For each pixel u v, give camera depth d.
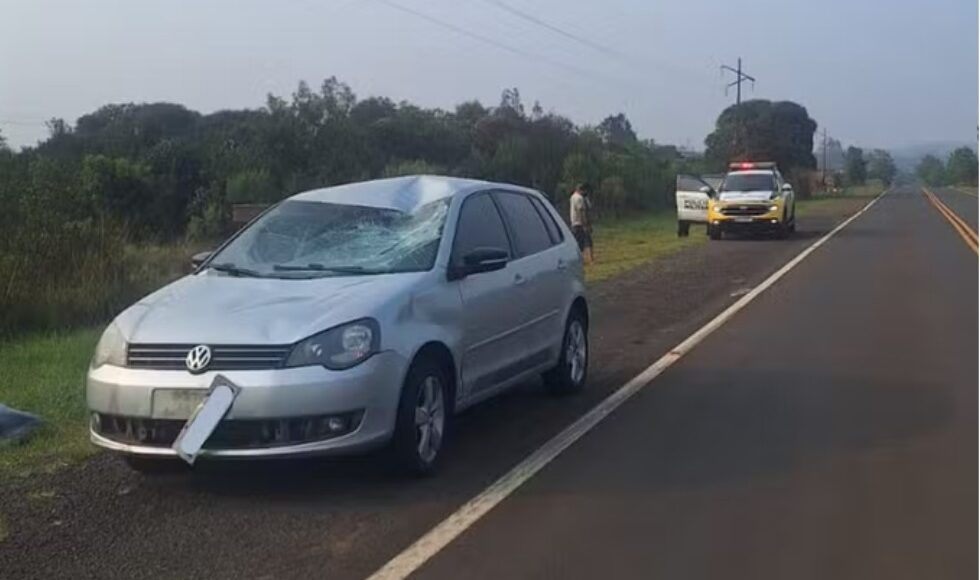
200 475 7.43
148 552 6.04
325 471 7.51
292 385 6.64
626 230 40.09
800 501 6.83
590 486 7.17
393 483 7.24
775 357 12.10
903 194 100.31
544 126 50.75
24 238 15.10
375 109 45.59
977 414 9.20
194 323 6.95
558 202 44.06
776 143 90.69
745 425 8.86
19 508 6.78
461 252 8.12
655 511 6.65
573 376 10.00
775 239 34.12
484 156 46.09
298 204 8.64
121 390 6.85
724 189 34.91
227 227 32.00
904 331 14.00
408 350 7.12
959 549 5.98
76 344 12.59
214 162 35.06
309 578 5.63
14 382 10.38
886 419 9.06
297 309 7.01
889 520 6.46
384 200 8.53
